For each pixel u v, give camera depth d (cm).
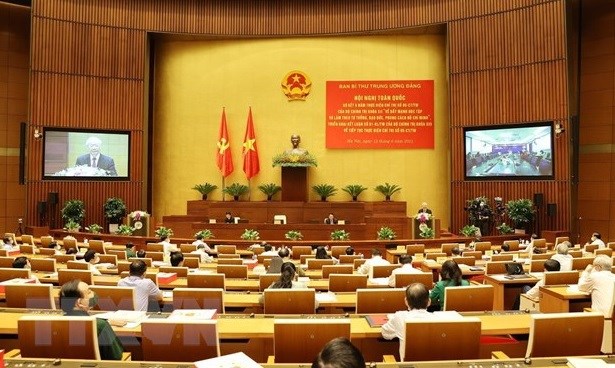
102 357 341
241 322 409
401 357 356
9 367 275
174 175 1922
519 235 1522
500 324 403
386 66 1875
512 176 1639
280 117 1906
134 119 1812
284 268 575
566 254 842
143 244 1427
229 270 749
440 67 1852
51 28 1736
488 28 1694
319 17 1880
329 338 328
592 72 1738
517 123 1634
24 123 1700
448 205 1817
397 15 1811
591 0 1741
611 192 1691
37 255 1030
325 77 1895
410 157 1853
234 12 1897
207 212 1784
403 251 1235
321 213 1681
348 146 1870
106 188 1773
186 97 1928
